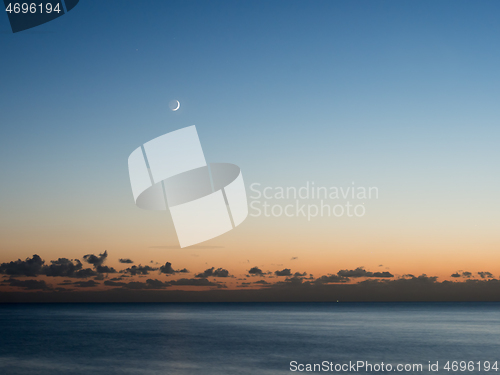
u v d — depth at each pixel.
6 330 78.69
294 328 84.50
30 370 35.44
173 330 78.69
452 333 72.00
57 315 160.00
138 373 33.91
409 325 94.50
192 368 36.25
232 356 43.00
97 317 141.38
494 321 112.25
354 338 62.53
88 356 43.16
